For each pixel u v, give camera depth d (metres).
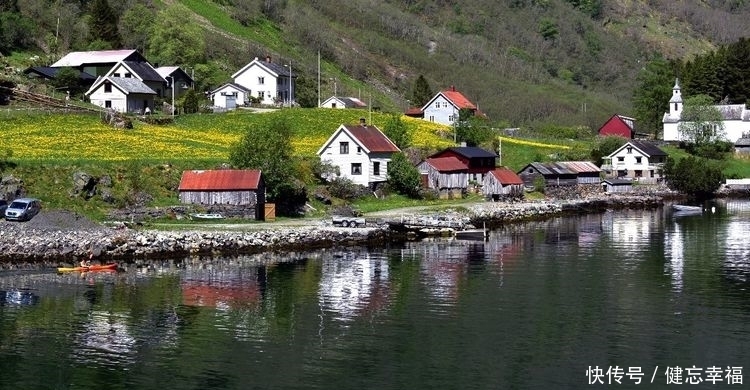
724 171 148.25
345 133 99.19
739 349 46.69
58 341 47.44
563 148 143.50
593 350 46.47
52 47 151.50
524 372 43.44
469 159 109.75
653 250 76.06
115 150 93.31
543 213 103.75
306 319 51.62
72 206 77.31
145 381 42.03
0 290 57.56
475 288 59.56
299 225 78.00
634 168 137.88
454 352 46.03
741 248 77.25
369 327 50.16
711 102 168.75
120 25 172.75
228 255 70.38
